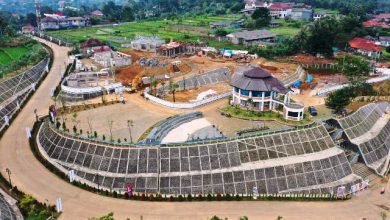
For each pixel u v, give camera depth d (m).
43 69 166.50
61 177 87.81
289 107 105.00
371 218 79.25
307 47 195.62
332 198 85.44
